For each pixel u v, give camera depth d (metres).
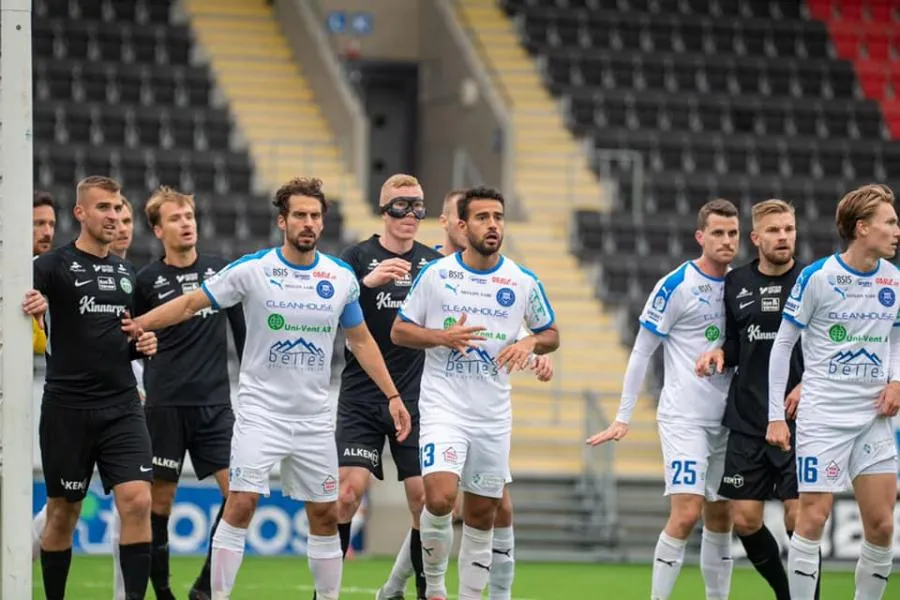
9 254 25.70
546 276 65.44
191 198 31.75
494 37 82.25
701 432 29.12
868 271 27.20
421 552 30.66
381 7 86.12
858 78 84.81
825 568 48.28
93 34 76.62
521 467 54.50
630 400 29.59
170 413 31.22
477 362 26.61
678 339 29.48
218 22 80.81
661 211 72.44
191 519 47.44
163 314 26.62
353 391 30.78
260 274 26.58
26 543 25.73
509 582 29.06
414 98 87.19
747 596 39.06
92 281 27.41
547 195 71.50
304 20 78.56
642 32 84.56
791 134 80.50
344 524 30.36
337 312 26.98
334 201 66.88
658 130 77.62
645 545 51.44
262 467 26.61
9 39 25.73
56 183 67.38
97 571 41.47
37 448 45.75
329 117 75.69
